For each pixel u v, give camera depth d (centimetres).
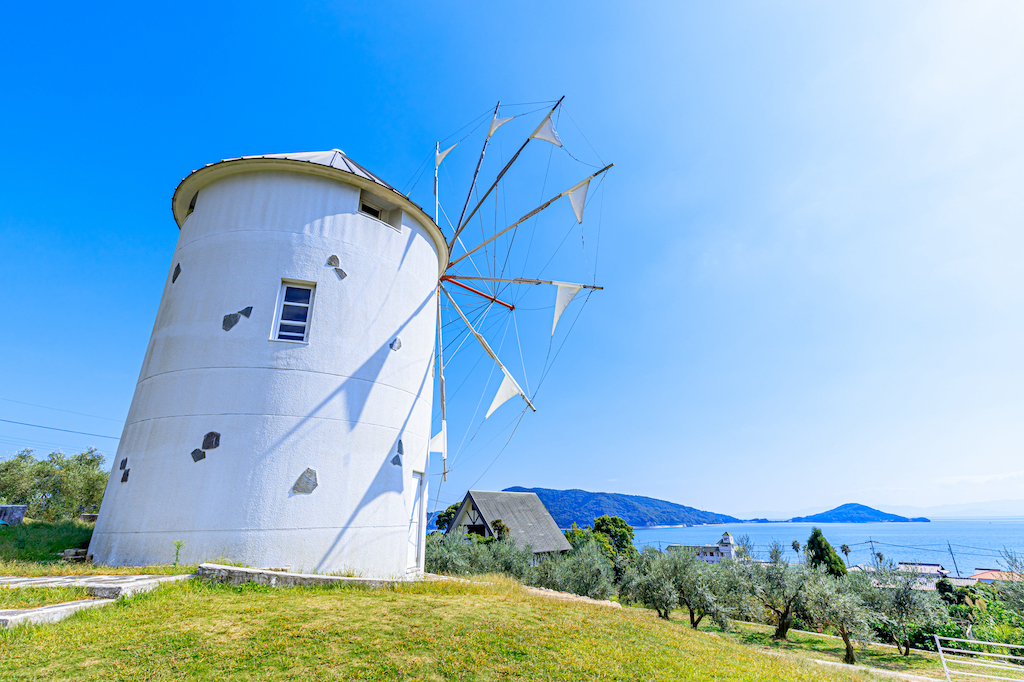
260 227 1154
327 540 1016
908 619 2159
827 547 4334
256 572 810
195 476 980
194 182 1241
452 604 802
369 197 1310
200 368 1054
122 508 995
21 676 447
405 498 1185
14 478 2848
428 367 1368
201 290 1120
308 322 1128
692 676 643
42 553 1018
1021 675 1534
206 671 482
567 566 2755
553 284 1683
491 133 1566
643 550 3256
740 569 2628
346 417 1106
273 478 1000
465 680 522
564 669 588
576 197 1543
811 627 2733
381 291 1238
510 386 1675
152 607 644
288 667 505
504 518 4447
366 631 624
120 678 458
